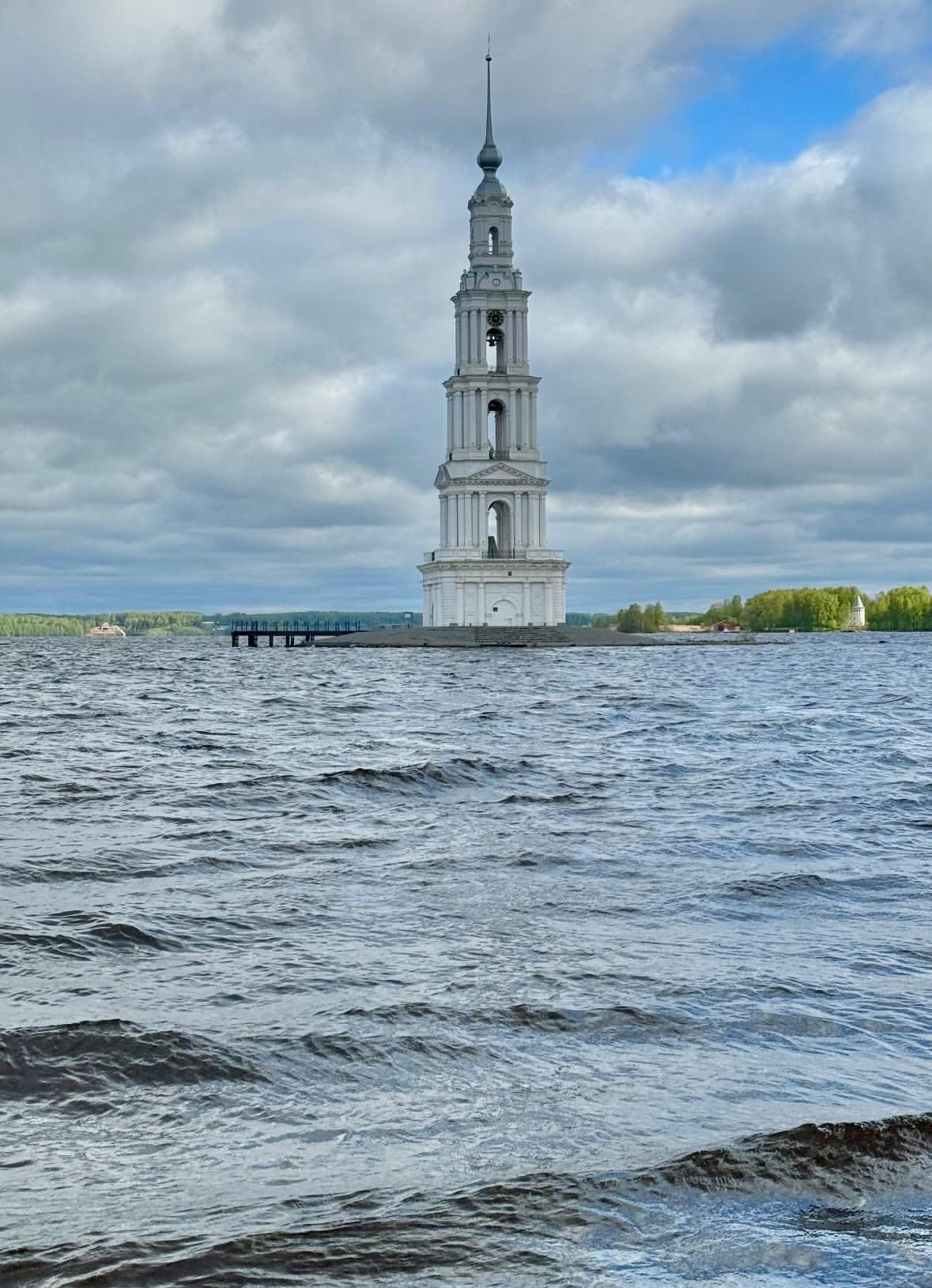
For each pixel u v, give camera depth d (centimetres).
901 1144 1130
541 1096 1279
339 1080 1323
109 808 3241
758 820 3089
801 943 1889
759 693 8556
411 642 17975
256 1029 1473
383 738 5259
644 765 4244
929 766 4238
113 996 1609
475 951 1839
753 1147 1115
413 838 2827
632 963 1770
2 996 1603
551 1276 905
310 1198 1034
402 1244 952
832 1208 1020
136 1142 1166
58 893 2214
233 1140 1170
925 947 1866
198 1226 982
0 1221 997
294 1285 892
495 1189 1044
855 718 6325
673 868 2478
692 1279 902
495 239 18825
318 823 3031
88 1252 937
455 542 18512
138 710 7050
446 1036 1457
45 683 10275
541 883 2334
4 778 3791
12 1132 1188
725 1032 1476
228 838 2805
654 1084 1312
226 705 7456
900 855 2627
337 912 2095
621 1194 1038
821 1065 1370
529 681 10062
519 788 3666
